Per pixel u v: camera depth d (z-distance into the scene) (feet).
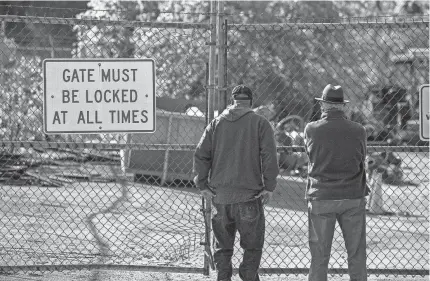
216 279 35.81
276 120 89.30
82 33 56.90
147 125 34.94
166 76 67.46
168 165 70.59
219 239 32.60
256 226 32.01
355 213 32.45
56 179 72.49
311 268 32.65
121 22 34.94
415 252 45.44
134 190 68.44
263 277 37.42
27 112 62.69
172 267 36.09
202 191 32.73
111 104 34.73
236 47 66.85
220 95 35.91
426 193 71.72
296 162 89.51
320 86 81.56
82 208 54.13
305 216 59.41
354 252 32.58
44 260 38.88
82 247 42.60
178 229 46.85
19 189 65.67
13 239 44.50
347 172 32.07
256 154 31.71
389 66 59.00
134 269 35.78
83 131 34.63
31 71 60.75
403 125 70.03
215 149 32.07
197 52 60.95
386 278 37.50
